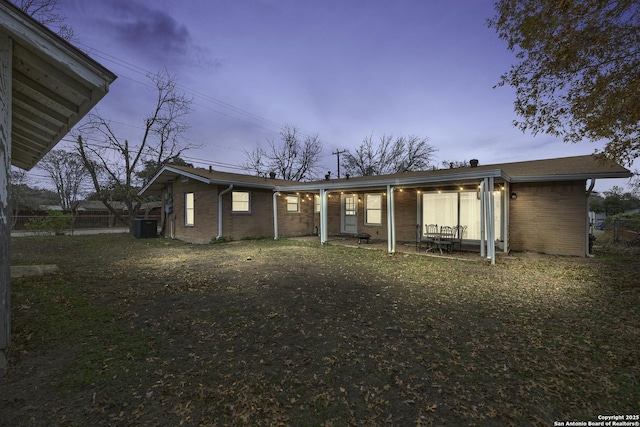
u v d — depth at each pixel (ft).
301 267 24.62
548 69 18.24
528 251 32.17
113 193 59.11
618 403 7.53
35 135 13.92
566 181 30.25
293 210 51.06
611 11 15.26
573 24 16.26
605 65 16.76
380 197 43.73
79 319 12.91
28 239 45.96
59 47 7.60
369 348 10.54
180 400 7.63
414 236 39.55
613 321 12.87
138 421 6.86
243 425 6.77
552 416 7.07
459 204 35.29
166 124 58.70
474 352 10.23
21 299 15.30
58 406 7.31
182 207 46.80
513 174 31.17
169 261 27.32
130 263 26.30
